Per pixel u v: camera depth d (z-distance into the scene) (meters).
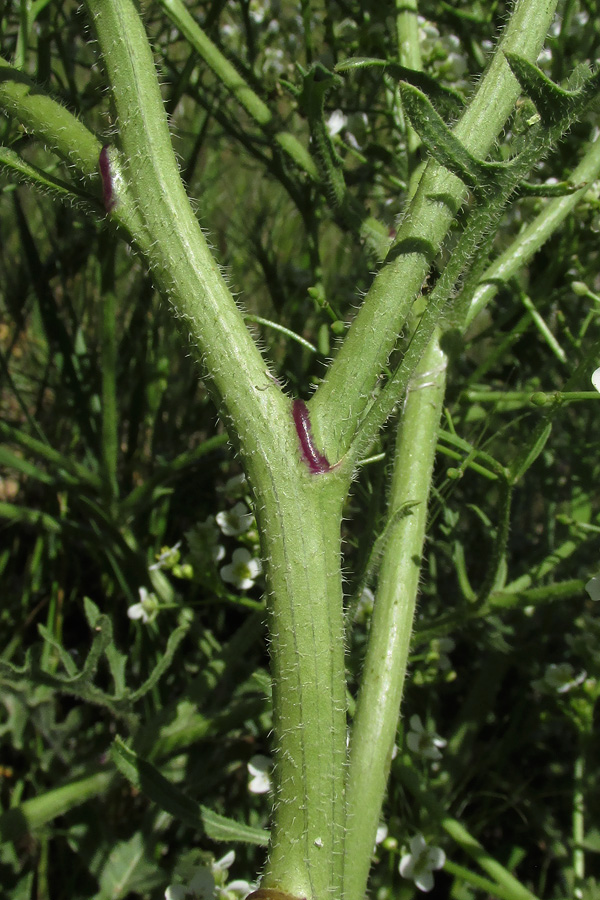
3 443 0.38
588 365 0.23
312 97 0.26
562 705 0.28
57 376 0.37
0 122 0.25
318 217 0.31
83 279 0.36
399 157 0.30
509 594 0.25
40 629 0.26
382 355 0.19
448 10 0.30
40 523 0.31
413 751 0.28
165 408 0.37
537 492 0.34
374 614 0.22
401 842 0.27
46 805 0.26
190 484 0.36
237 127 0.34
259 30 0.35
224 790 0.30
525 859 0.30
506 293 0.34
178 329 0.19
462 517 0.31
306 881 0.18
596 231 0.29
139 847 0.28
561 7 0.31
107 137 0.20
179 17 0.27
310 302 0.36
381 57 0.31
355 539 0.28
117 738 0.23
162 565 0.28
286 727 0.19
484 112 0.20
